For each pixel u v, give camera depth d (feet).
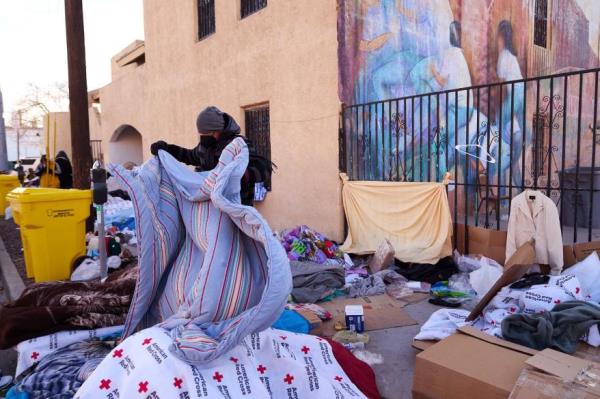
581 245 14.20
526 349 8.31
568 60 33.35
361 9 20.97
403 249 18.28
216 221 8.14
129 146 49.21
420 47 23.71
